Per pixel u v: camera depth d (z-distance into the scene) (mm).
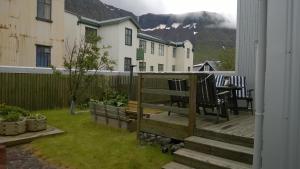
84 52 9344
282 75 2021
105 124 7418
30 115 6848
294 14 1952
